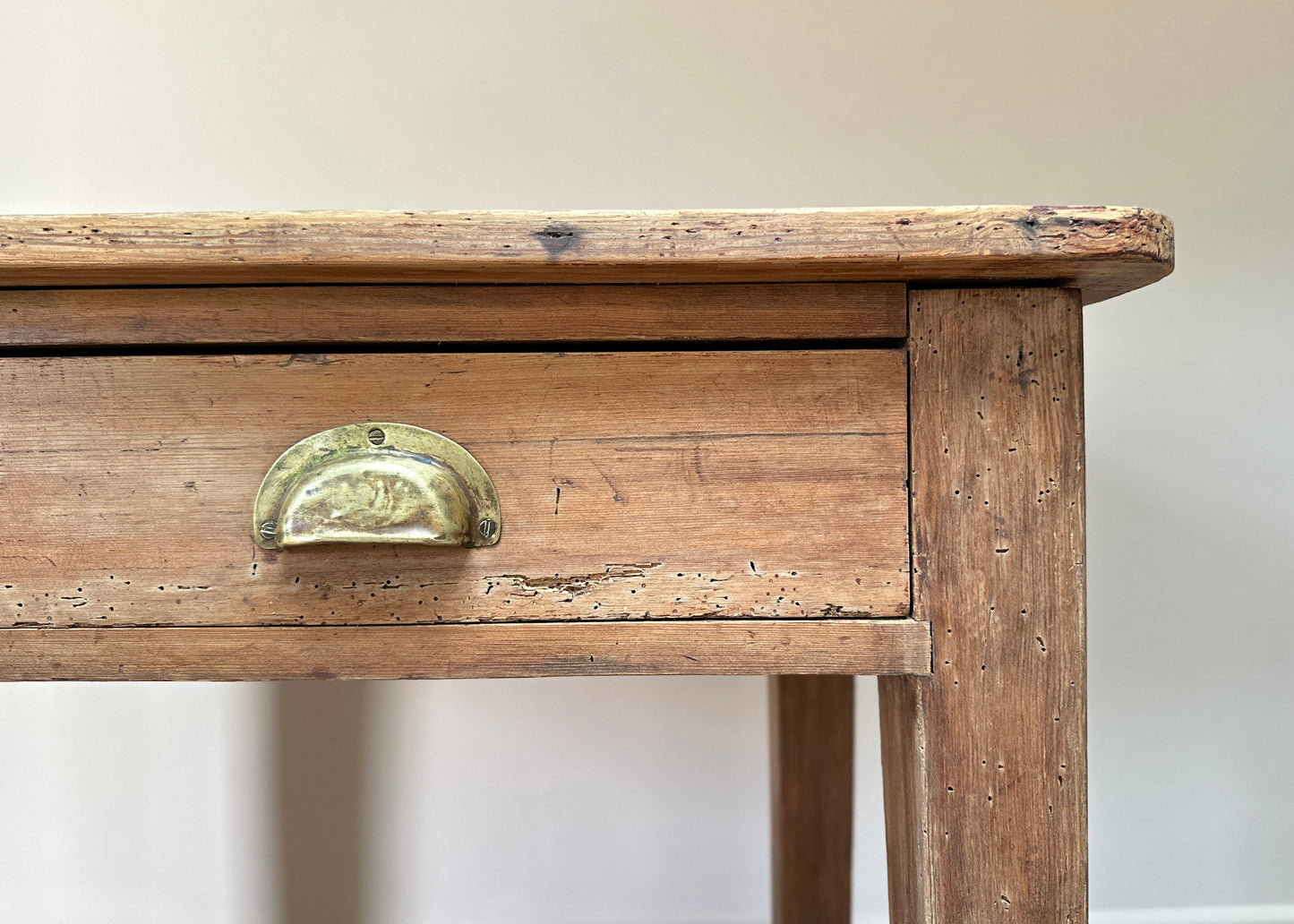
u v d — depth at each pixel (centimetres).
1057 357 89
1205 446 138
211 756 139
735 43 136
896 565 89
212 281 88
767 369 89
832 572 89
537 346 90
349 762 140
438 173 135
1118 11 135
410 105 134
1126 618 140
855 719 143
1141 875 142
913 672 89
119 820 138
